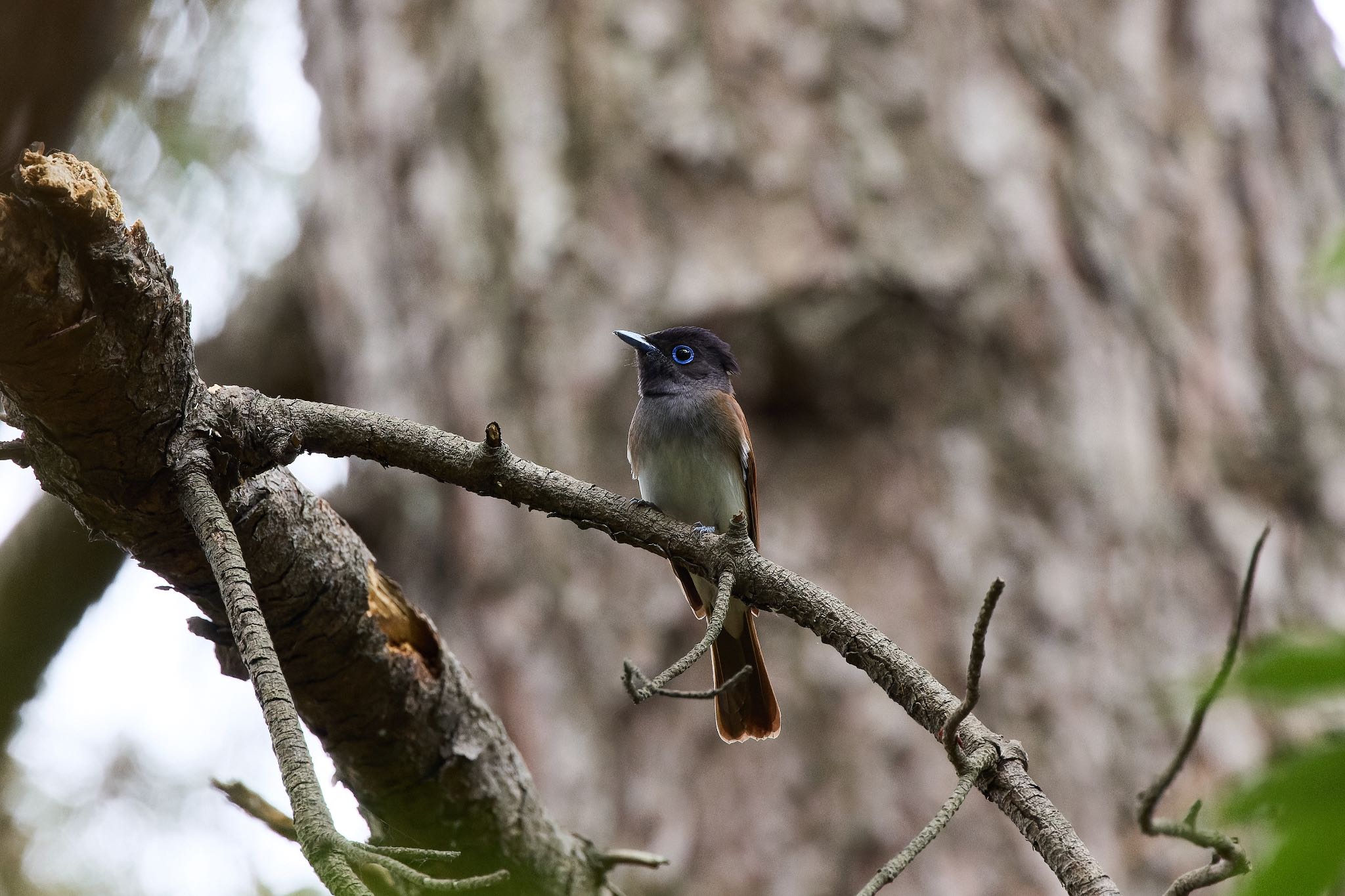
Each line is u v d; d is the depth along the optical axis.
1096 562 10.45
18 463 5.68
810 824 9.91
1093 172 11.57
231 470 5.69
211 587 6.16
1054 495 10.54
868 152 11.03
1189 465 11.22
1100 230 11.37
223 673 6.65
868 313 10.60
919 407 10.70
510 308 11.46
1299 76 12.99
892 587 10.33
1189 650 10.53
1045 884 9.59
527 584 10.98
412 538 11.69
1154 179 11.86
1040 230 11.11
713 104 11.37
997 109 11.41
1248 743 10.04
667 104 11.45
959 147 11.16
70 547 11.38
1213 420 11.40
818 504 10.62
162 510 5.65
